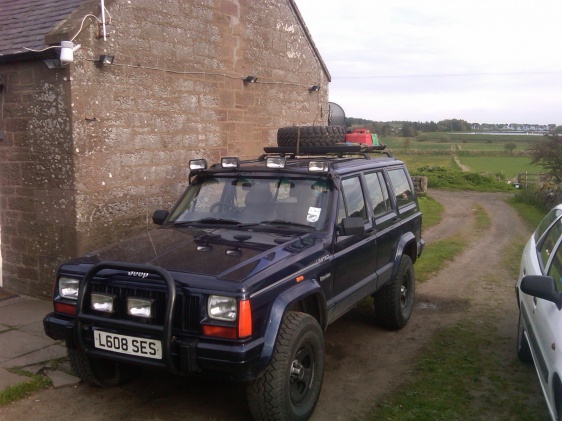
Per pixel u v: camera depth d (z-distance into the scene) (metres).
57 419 4.48
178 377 5.31
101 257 4.55
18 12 8.22
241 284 3.88
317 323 4.50
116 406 4.71
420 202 23.28
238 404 4.78
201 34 9.09
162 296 4.05
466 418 4.59
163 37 8.32
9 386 4.87
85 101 7.09
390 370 5.59
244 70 10.20
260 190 5.45
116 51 7.51
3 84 7.37
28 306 7.25
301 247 4.67
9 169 7.57
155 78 8.22
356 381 5.32
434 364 5.73
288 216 5.20
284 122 11.47
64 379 5.12
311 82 12.36
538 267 5.12
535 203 23.48
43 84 7.10
